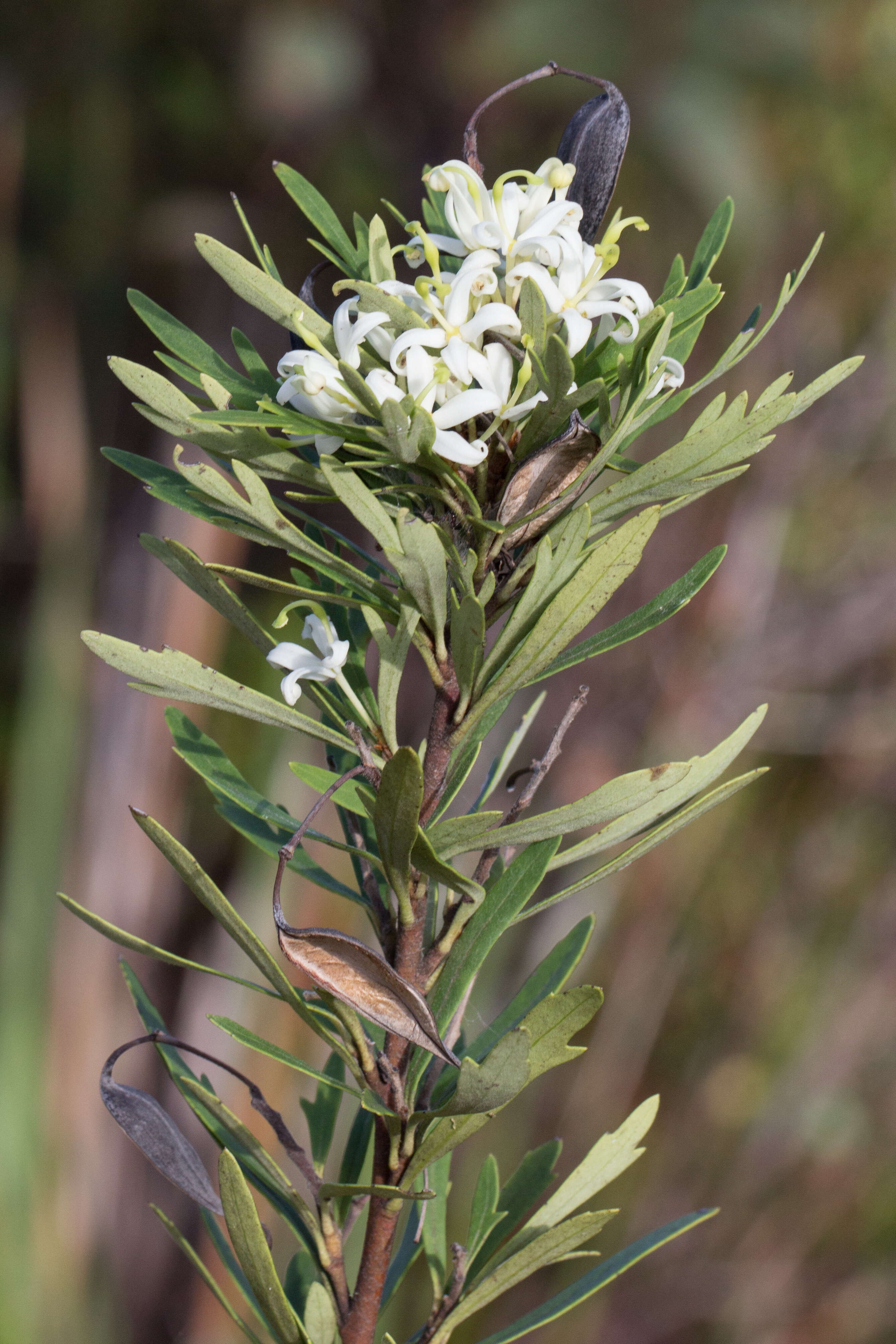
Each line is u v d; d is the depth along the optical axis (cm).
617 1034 144
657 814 52
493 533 51
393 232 142
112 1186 117
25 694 129
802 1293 142
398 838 49
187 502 51
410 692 117
